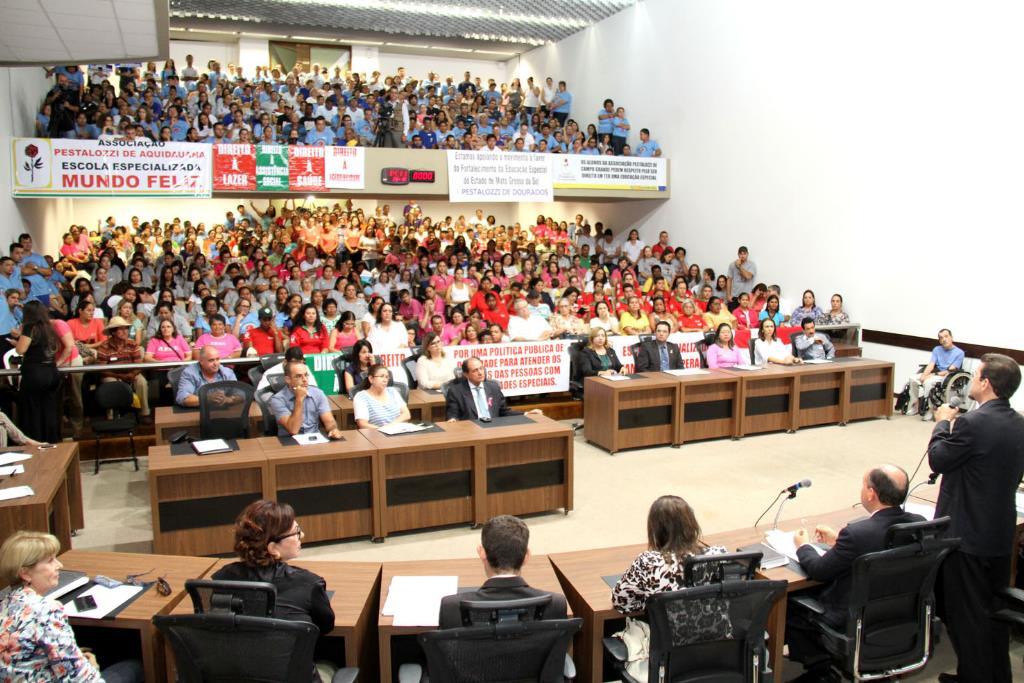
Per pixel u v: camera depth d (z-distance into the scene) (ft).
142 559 11.35
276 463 16.24
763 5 39.55
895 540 10.29
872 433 27.73
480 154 41.91
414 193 40.78
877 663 10.32
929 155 31.63
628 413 25.14
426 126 45.83
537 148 47.19
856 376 29.27
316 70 59.00
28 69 36.94
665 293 38.32
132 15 21.24
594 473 22.85
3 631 8.37
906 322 33.06
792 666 12.51
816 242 37.35
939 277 31.55
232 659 8.01
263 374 22.35
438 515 18.07
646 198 47.55
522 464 18.75
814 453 25.02
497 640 7.91
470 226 56.70
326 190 38.70
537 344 28.35
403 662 11.05
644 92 49.65
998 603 11.68
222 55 63.05
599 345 28.32
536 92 59.77
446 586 10.64
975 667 11.32
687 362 31.65
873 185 34.19
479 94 58.49
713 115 43.65
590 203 56.39
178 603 10.03
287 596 8.95
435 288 38.17
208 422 18.83
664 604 8.63
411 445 17.26
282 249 44.24
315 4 51.90
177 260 38.19
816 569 10.71
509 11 52.34
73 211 50.70
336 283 33.91
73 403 23.11
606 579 10.93
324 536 17.07
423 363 24.80
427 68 67.72
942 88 30.96
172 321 26.53
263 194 38.52
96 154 33.99
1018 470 11.05
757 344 30.14
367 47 65.46
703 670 9.17
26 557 8.54
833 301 35.68
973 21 29.68
